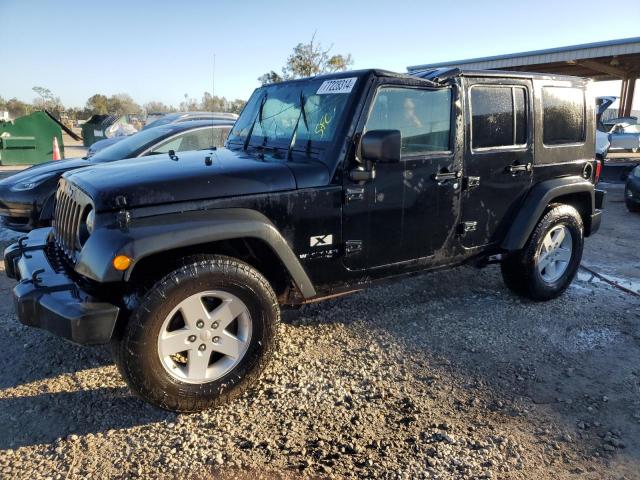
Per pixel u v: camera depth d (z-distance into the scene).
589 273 5.87
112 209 2.89
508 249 4.40
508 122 4.26
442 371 3.61
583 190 4.82
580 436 2.92
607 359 3.82
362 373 3.56
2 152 16.70
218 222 2.99
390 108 3.59
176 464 2.66
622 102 24.45
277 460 2.69
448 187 3.95
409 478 2.56
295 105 3.89
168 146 6.93
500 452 2.77
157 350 2.87
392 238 3.76
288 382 3.43
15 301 2.95
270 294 3.20
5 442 2.83
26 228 6.28
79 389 3.34
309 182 3.36
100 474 2.59
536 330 4.28
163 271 2.99
